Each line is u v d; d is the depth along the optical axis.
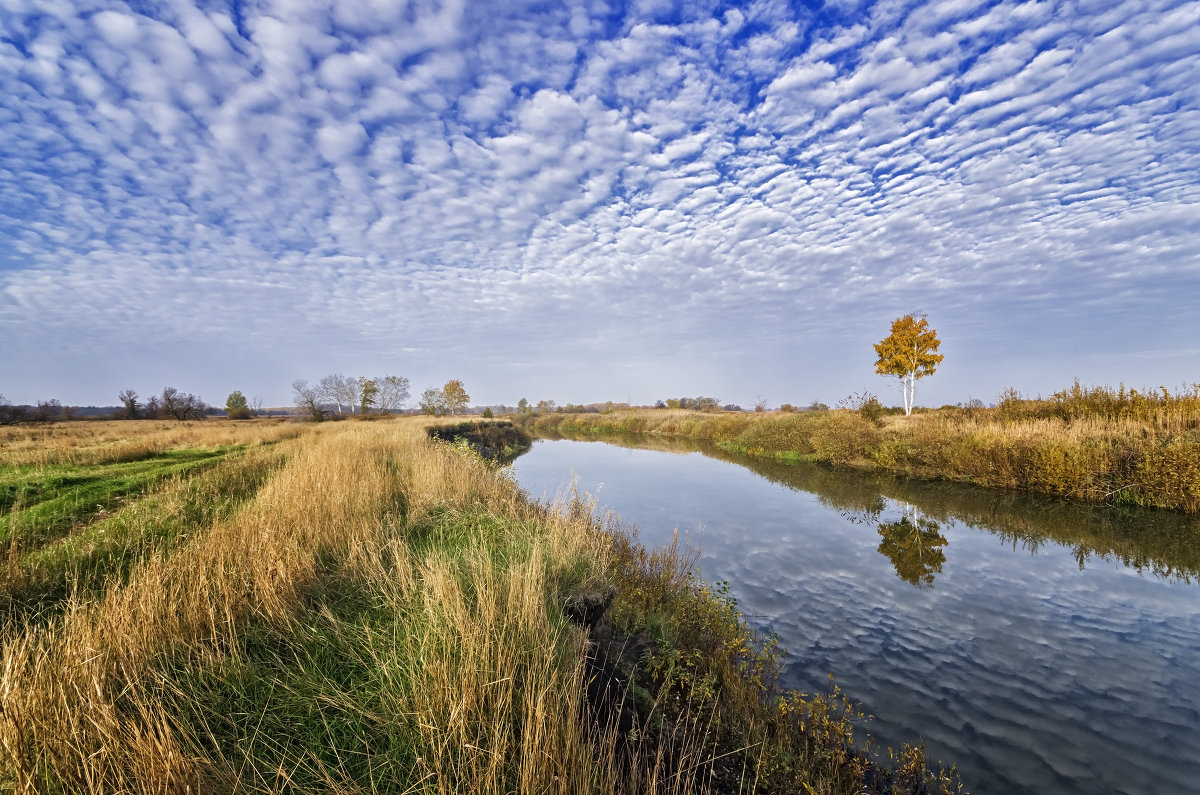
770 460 25.25
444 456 14.18
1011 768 4.57
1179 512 11.55
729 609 6.82
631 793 3.39
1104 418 15.93
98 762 2.50
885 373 33.19
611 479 19.72
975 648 6.60
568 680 4.02
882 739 4.94
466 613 4.15
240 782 2.68
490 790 2.82
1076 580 8.64
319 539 6.14
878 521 12.82
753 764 4.33
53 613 4.47
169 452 17.19
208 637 3.95
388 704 3.44
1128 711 5.31
